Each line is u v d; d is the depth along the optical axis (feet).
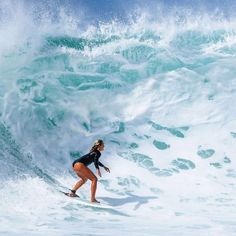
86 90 164.14
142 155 143.84
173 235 90.48
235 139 152.87
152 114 161.48
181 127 157.07
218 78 177.99
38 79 159.43
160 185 129.29
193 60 185.98
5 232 88.84
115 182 129.70
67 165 136.36
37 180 118.21
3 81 155.43
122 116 159.63
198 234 91.30
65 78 164.04
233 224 100.12
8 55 166.71
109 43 183.73
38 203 108.88
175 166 139.54
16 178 116.16
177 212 110.83
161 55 183.32
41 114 149.18
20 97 151.43
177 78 174.91
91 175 116.37
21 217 99.81
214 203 118.11
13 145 135.74
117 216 106.73
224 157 144.56
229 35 204.95
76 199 114.52
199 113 163.32
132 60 180.96
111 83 169.17
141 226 98.07
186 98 168.86
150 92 169.37
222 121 160.25
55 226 94.99
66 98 157.69
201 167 139.54
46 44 174.40
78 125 151.84
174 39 198.90
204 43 202.69
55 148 141.28
